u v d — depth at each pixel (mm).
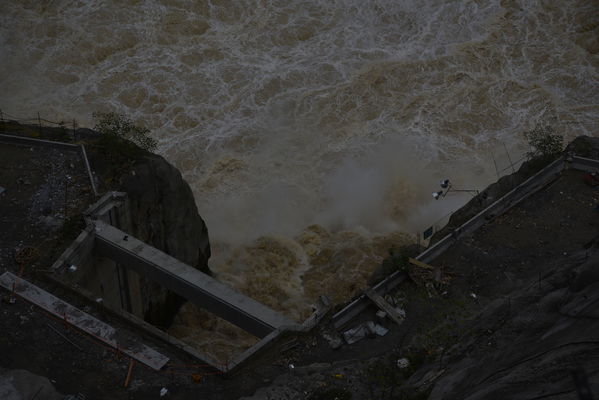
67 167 47094
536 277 41344
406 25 81438
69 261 41125
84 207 44625
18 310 38344
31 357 36219
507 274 42438
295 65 77000
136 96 73125
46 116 70562
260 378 36406
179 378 36125
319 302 40906
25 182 45812
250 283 58219
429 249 43625
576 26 81062
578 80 76188
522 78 76500
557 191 47781
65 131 50656
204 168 67875
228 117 72000
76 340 37250
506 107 73750
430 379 34000
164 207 49969
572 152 49625
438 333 38344
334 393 34906
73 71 74938
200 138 70000
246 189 66375
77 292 39781
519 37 80438
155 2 81188
